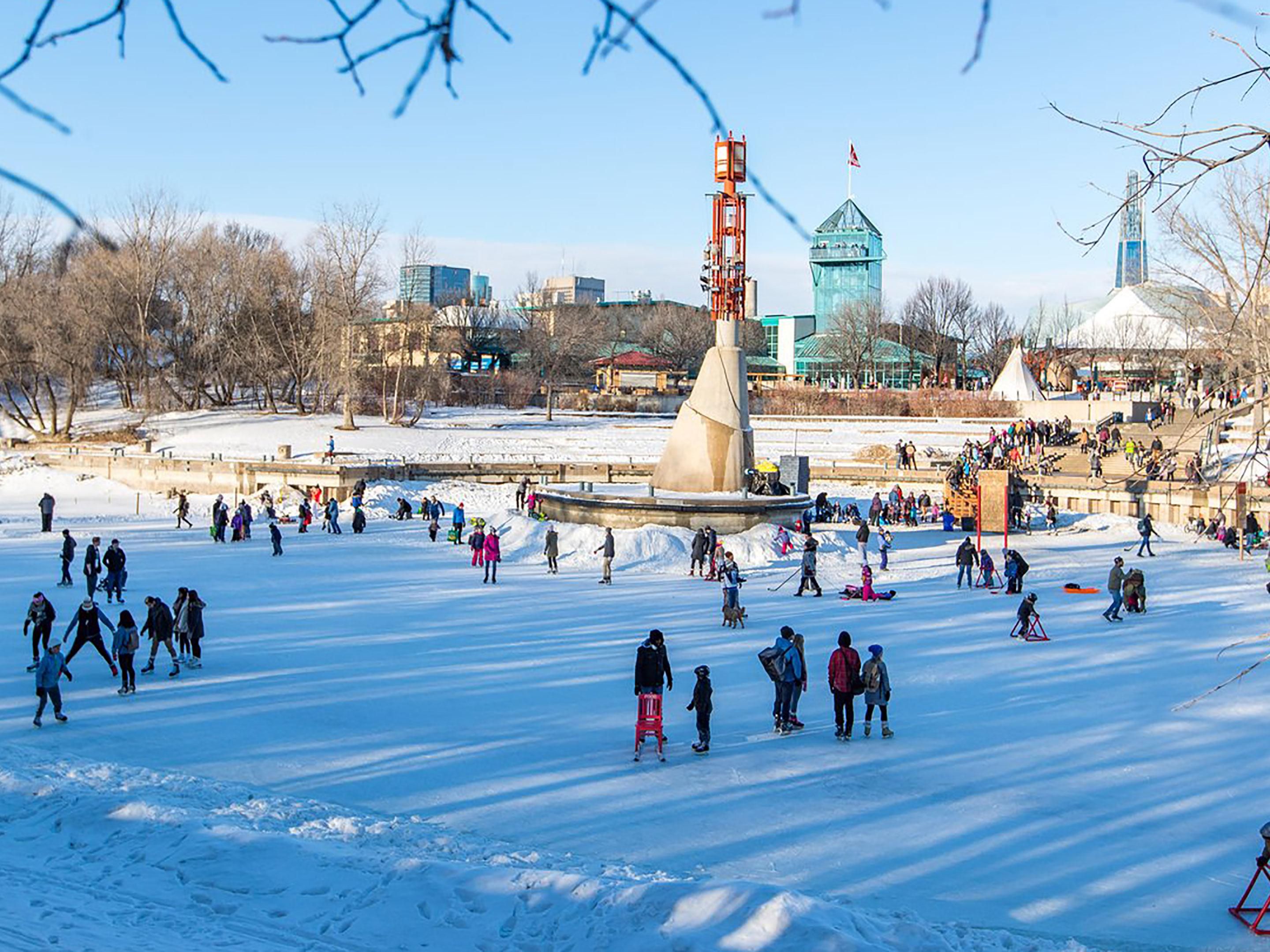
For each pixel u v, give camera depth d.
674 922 9.84
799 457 51.16
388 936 9.96
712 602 30.91
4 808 13.23
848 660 17.36
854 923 9.85
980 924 10.76
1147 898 11.48
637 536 39.53
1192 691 20.69
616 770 15.73
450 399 98.25
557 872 11.05
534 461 68.19
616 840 13.00
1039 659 23.55
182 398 83.44
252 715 18.34
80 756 15.83
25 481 61.34
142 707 18.80
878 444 75.88
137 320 72.06
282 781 15.06
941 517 55.56
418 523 51.50
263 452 66.88
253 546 42.16
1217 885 11.82
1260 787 15.08
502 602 30.30
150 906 10.38
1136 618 28.84
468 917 10.31
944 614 29.28
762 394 95.00
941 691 20.72
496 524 43.16
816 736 17.59
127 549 40.62
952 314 114.06
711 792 14.79
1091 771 15.81
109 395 87.75
